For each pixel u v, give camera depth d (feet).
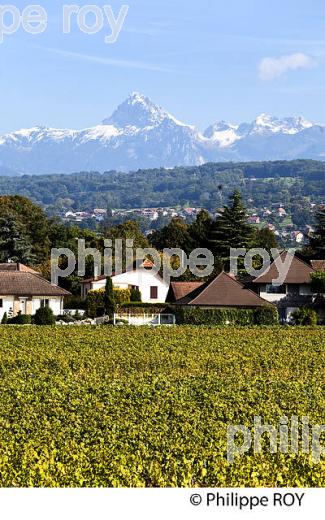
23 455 85.25
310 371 166.91
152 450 92.58
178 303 303.89
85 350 188.03
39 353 181.78
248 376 156.04
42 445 91.50
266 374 161.89
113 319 290.97
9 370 157.99
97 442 95.55
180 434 100.48
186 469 84.48
